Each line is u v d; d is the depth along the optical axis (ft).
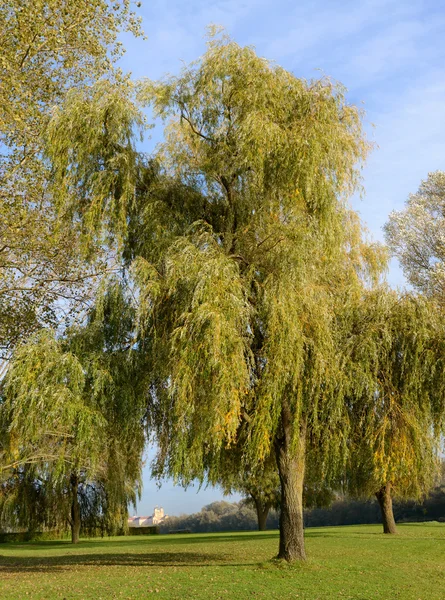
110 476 96.63
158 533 186.91
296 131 48.65
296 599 38.63
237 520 328.49
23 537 147.84
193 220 53.62
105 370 47.73
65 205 49.52
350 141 51.42
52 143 49.03
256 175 48.60
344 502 279.28
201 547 88.69
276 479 160.45
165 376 47.26
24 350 45.80
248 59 51.21
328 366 47.65
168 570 55.16
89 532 121.70
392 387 50.62
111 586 45.06
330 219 48.88
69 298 61.36
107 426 50.57
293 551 54.44
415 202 116.88
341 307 51.26
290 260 45.44
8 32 51.21
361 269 59.06
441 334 49.96
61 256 57.41
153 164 54.80
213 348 41.11
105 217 49.67
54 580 50.01
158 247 48.67
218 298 42.68
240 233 50.34
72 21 55.16
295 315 45.37
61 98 55.77
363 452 55.62
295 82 50.85
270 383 45.70
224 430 42.14
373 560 60.70
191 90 54.54
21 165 52.21
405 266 111.75
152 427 53.67
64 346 49.24
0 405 49.65
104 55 56.80
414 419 49.67
